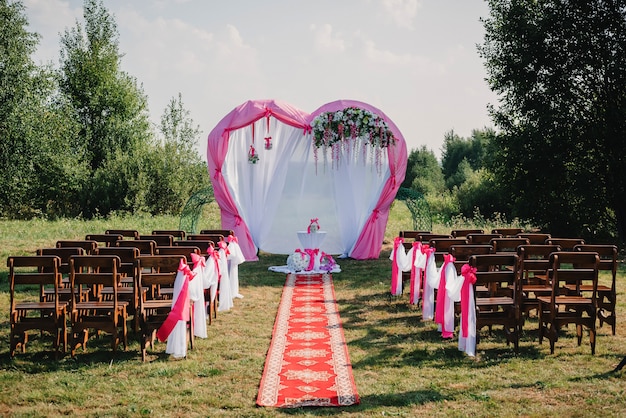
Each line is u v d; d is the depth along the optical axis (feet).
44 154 88.69
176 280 22.39
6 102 83.66
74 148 100.12
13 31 84.53
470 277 22.24
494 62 59.67
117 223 74.49
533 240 32.48
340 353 22.90
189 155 98.43
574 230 57.82
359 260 48.65
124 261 25.49
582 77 57.31
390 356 22.61
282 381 19.71
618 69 53.52
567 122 56.44
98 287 26.61
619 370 20.54
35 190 91.97
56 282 22.27
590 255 22.58
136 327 25.20
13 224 70.28
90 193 90.58
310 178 50.34
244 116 46.98
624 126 55.21
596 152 57.57
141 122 114.62
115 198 91.20
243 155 49.06
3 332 25.95
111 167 92.84
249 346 23.98
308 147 49.85
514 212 60.49
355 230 50.16
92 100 108.06
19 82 85.05
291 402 17.85
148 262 22.53
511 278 22.53
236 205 48.24
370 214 49.01
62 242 28.25
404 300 32.91
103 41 112.06
